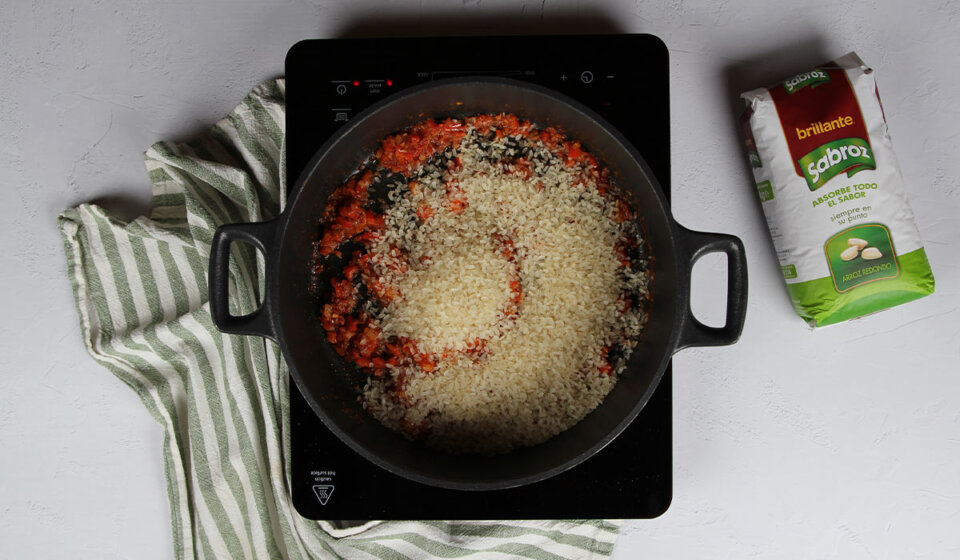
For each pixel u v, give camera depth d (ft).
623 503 2.60
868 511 2.79
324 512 2.61
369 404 2.67
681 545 2.83
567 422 2.63
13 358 2.83
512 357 2.63
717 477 2.81
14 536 2.85
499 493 2.62
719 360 2.81
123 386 2.84
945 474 2.78
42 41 2.81
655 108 2.62
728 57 2.78
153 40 2.81
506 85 2.46
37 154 2.82
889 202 2.61
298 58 2.64
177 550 2.80
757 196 2.77
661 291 2.53
